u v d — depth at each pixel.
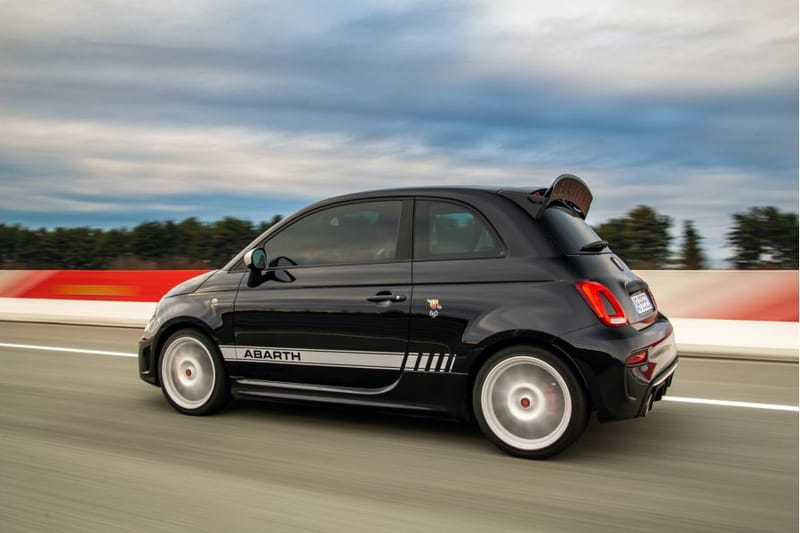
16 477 3.84
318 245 4.76
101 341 9.02
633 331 4.05
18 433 4.73
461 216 4.39
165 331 5.21
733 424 4.89
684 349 7.75
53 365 7.29
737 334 8.25
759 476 3.86
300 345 4.70
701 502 3.49
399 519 3.27
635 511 3.38
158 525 3.19
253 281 4.90
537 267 4.11
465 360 4.20
